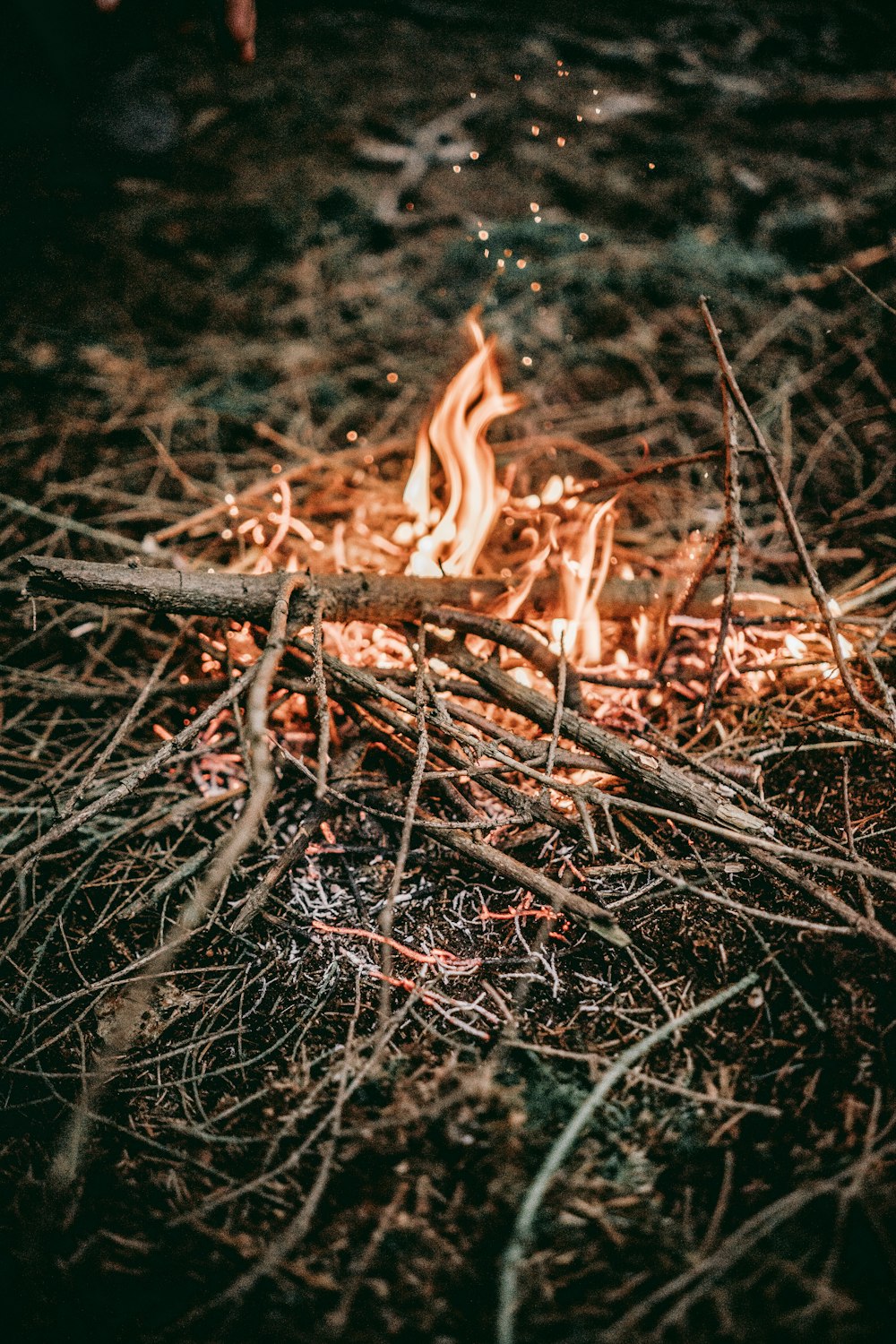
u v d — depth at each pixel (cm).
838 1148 150
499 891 199
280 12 584
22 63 464
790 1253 139
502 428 349
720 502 307
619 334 386
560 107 504
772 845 174
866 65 514
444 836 197
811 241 414
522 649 222
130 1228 152
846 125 475
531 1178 150
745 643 250
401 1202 150
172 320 410
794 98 492
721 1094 161
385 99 520
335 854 210
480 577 240
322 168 482
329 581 220
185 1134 164
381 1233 146
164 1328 140
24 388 374
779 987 173
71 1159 158
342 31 571
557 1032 173
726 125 483
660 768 195
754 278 403
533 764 202
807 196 436
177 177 484
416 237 441
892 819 202
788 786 215
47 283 428
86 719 251
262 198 468
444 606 233
